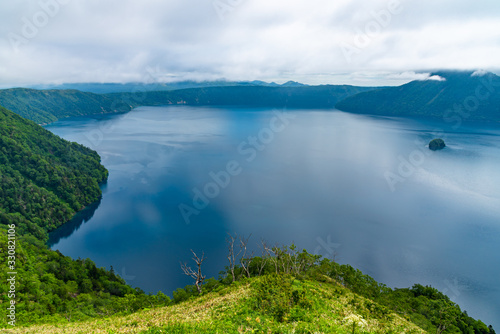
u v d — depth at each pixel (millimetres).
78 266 111438
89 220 167625
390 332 29125
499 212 174250
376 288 66500
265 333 21531
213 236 145500
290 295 30906
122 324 29266
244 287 41719
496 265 126500
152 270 121812
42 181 195750
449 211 175750
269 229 151125
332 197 192250
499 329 95188
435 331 53781
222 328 22016
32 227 147875
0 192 168500
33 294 75812
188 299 53375
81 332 26766
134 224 159875
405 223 161000
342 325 25781
